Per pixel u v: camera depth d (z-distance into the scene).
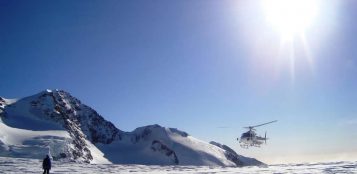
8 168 99.38
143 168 128.38
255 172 70.25
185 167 138.50
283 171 70.25
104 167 129.25
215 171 81.31
